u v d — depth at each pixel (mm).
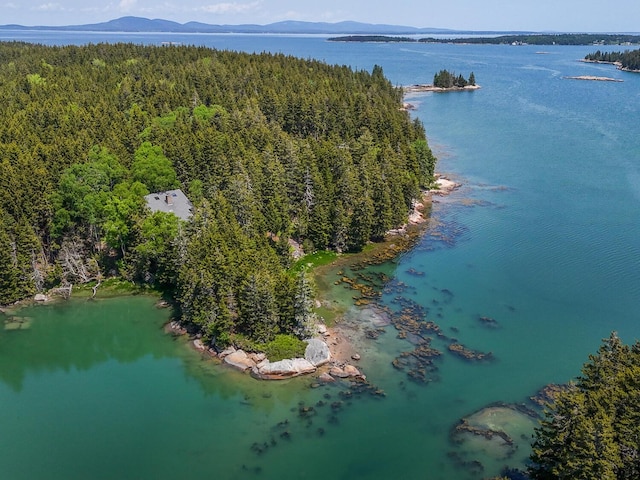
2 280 82312
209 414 60469
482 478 50906
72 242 89938
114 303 84125
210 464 53562
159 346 73625
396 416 59281
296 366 66125
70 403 62844
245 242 79750
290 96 155000
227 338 69750
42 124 126500
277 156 112500
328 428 57875
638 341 51312
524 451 53969
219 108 142625
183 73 176625
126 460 54281
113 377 67375
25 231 85125
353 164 118688
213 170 109188
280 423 58812
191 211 90562
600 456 40125
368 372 66312
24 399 63688
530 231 106250
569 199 122812
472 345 71250
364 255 98812
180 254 81812
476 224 110375
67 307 83250
